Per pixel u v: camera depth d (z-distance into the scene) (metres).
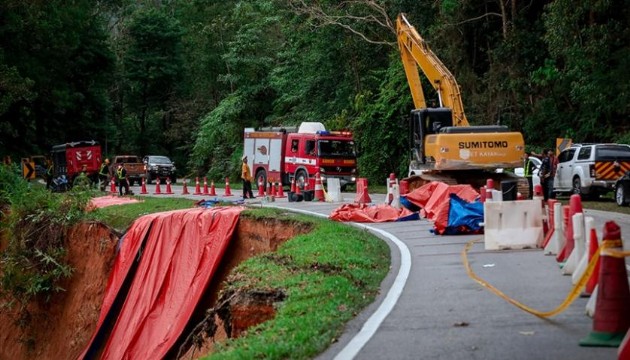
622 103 32.53
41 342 25.75
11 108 53.00
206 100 71.88
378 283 12.02
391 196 23.97
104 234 25.45
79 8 57.94
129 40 79.56
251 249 22.00
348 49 46.91
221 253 21.52
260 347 8.19
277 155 39.81
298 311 10.06
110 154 76.81
